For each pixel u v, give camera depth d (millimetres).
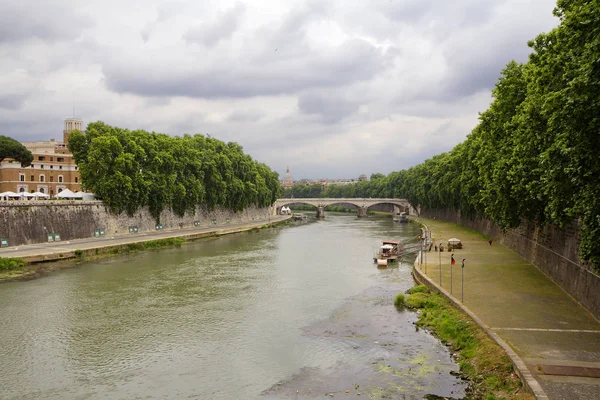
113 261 67625
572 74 24875
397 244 74375
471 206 106750
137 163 93438
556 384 21297
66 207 82375
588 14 22875
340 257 73250
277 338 34438
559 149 27391
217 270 61156
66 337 34906
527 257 58844
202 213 127812
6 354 31688
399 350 31234
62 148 162250
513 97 53000
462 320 33531
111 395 25828
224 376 28031
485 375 25250
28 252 65062
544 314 33250
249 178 149625
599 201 24250
